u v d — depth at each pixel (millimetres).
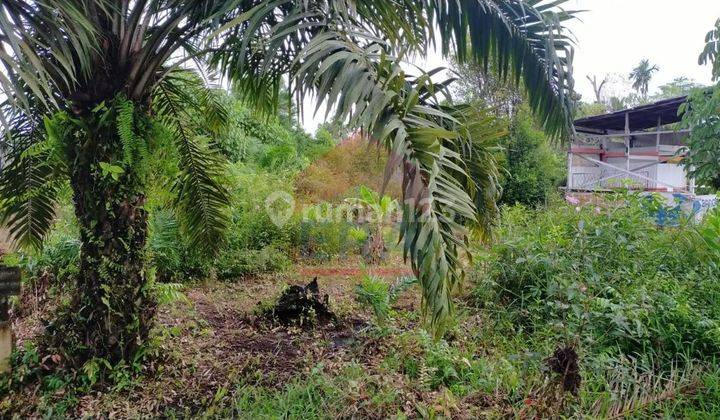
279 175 7156
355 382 2385
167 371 2586
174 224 4637
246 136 8344
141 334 2607
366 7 2236
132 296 2545
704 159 4527
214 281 4816
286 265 5500
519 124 9188
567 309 3102
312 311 3539
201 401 2305
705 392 2250
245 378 2551
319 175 7750
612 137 10602
